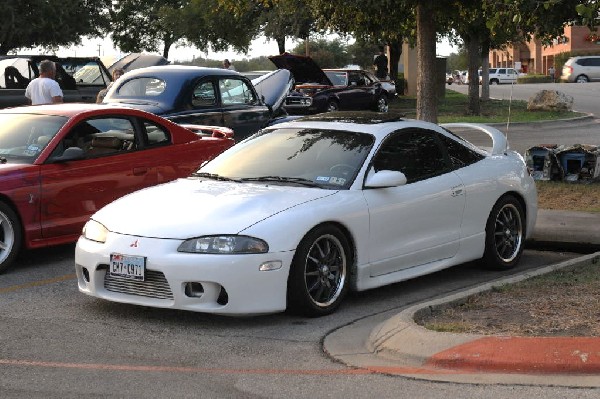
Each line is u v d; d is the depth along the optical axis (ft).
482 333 19.86
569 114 100.32
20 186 28.91
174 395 17.16
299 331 22.07
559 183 46.60
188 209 23.26
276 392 17.33
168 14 129.29
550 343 18.56
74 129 31.32
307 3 48.67
